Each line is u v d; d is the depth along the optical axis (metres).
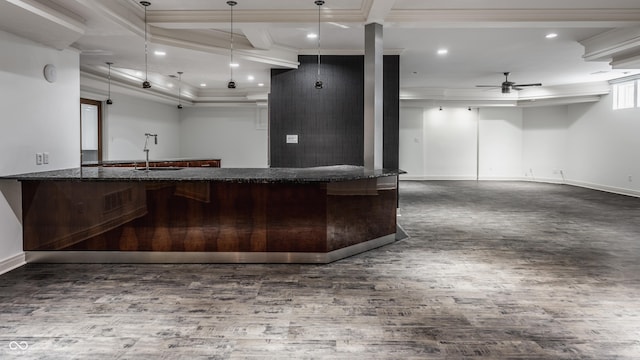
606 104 11.04
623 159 10.42
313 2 4.89
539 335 2.71
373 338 2.66
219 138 13.61
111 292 3.46
